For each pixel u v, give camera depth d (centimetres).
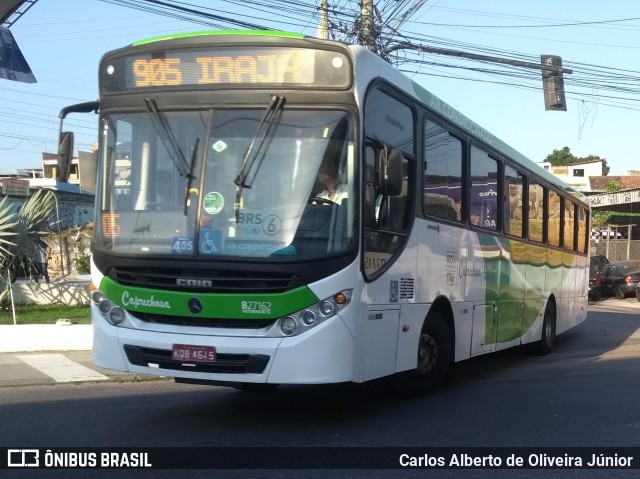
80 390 929
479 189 995
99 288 677
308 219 628
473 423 736
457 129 916
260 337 618
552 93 1881
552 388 968
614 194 3769
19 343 1224
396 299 728
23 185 1859
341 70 648
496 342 1064
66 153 725
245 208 635
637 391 948
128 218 672
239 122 654
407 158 768
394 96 734
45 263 1903
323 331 616
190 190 650
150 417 749
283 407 804
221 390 923
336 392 900
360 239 641
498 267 1067
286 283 618
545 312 1349
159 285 645
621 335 1747
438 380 866
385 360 706
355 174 640
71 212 2778
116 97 700
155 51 687
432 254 826
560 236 1458
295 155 640
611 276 3023
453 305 894
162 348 638
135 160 682
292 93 650
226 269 623
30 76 1616
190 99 670
